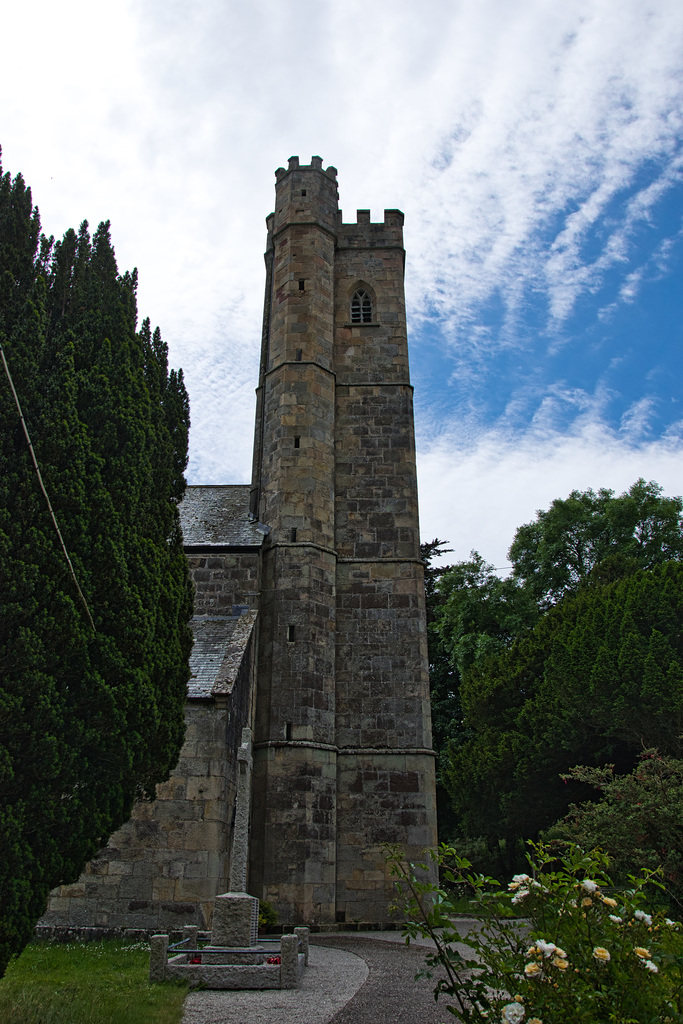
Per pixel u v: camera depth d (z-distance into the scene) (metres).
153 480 13.18
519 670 34.03
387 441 26.41
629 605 28.03
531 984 4.98
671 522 43.94
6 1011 7.92
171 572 13.88
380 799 21.69
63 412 10.35
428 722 22.83
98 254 12.93
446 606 44.03
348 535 25.12
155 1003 9.16
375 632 23.72
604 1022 4.75
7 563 8.99
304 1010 9.05
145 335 14.05
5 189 10.45
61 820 9.37
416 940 17.44
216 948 11.89
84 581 10.22
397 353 27.80
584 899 5.49
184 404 15.32
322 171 29.91
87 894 15.52
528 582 46.25
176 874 15.69
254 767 21.38
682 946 5.27
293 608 22.94
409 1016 8.63
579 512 45.44
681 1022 4.75
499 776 32.31
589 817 17.41
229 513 26.53
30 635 9.04
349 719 22.67
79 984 10.14
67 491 10.09
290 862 19.97
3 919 8.19
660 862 15.71
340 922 20.28
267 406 26.69
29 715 9.04
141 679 11.00
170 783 16.41
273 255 30.31
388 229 29.83
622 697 26.55
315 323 27.22
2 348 9.06
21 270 10.44
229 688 17.47
